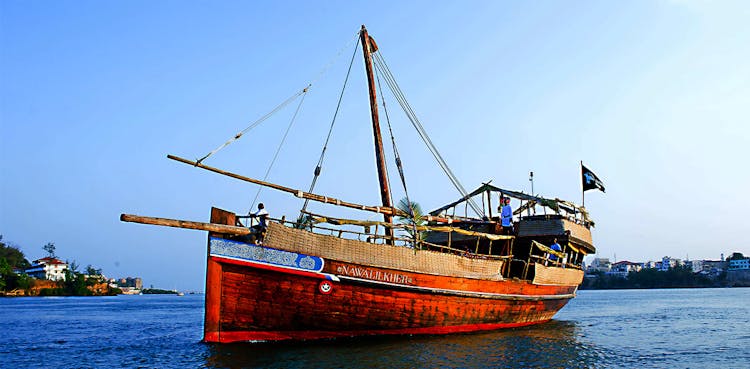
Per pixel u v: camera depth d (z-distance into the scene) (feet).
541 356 61.00
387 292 64.03
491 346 65.77
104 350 69.72
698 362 60.49
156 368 54.44
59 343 78.69
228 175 62.03
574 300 273.33
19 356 66.03
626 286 616.80
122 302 297.94
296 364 52.44
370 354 57.52
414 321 67.92
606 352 66.69
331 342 63.36
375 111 85.15
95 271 557.74
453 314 71.41
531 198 92.84
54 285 467.93
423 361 55.01
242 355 56.08
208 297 58.34
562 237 89.51
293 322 61.57
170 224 55.01
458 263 70.95
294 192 65.77
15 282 436.35
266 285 59.00
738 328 99.19
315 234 60.90
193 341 78.38
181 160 58.90
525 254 98.73
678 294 355.36
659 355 65.05
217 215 59.16
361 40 86.63
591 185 103.35
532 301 85.30
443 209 99.91
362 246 63.05
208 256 57.77
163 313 167.12
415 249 66.64
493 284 75.77
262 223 60.39
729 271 590.55
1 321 127.95
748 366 58.29
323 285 60.39
